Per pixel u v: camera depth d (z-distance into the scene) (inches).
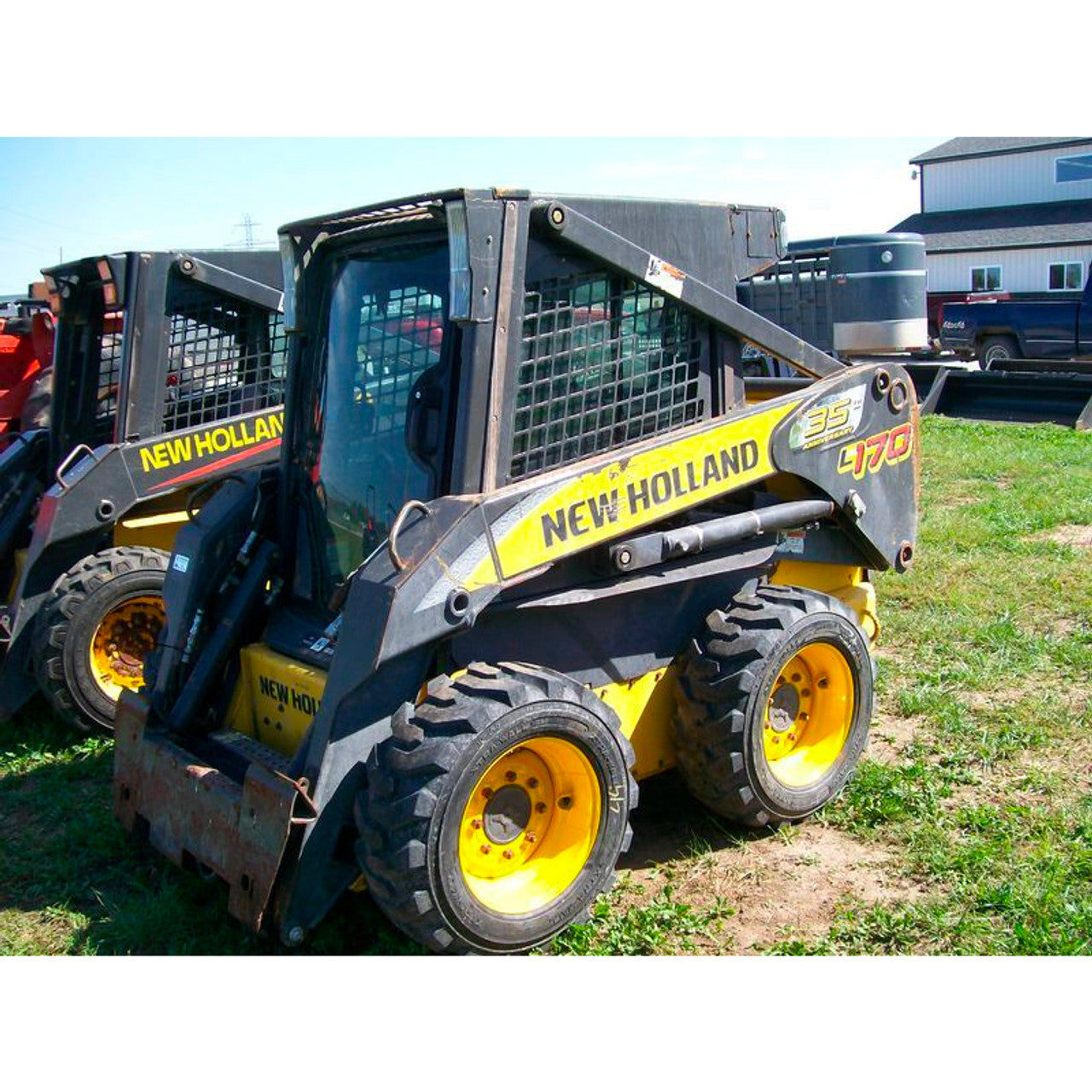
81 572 252.7
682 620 191.8
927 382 692.7
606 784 163.5
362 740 156.4
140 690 195.5
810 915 172.1
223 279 268.7
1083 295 837.8
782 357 198.4
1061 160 1550.2
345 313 189.0
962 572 340.8
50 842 207.8
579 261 171.8
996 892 172.1
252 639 196.7
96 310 283.0
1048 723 233.0
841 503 203.6
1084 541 375.9
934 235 1616.6
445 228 169.9
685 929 167.6
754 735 185.0
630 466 170.6
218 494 203.8
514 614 171.3
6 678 258.2
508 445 163.9
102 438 286.8
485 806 160.2
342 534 185.9
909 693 250.1
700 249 191.0
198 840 168.9
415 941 158.1
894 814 198.7
